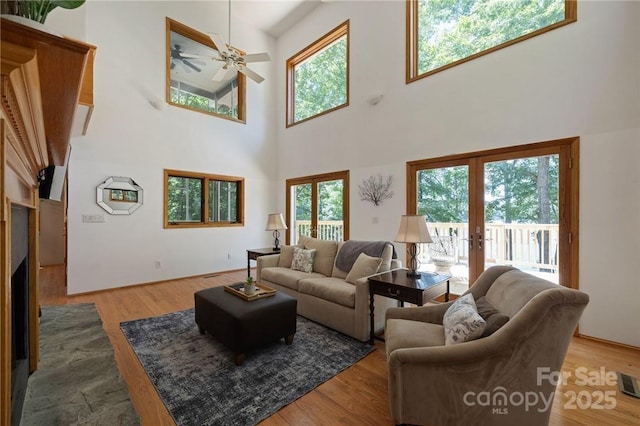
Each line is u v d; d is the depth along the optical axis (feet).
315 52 19.66
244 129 20.03
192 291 14.40
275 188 21.76
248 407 5.87
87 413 5.58
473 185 12.03
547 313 4.49
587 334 9.27
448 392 4.91
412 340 5.87
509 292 5.87
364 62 16.08
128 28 15.21
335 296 9.58
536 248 10.44
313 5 18.63
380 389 6.55
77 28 8.64
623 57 8.73
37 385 6.44
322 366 7.45
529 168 10.60
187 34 17.51
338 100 18.51
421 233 8.98
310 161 19.29
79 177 13.74
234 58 13.17
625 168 8.69
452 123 12.57
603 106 9.06
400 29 14.48
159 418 5.54
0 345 2.80
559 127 9.87
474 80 11.93
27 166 4.20
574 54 9.60
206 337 9.06
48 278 16.80
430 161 13.28
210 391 6.36
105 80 14.46
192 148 17.57
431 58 13.82
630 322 8.59
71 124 4.09
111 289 14.53
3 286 2.86
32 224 6.80
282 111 21.50
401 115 14.40
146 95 15.76
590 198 9.27
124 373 7.04
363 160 16.12
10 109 2.52
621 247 8.74
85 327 9.77
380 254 10.61
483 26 12.17
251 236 20.30
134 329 9.65
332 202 18.12
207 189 18.28
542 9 10.62
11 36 2.00
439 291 8.78
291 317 8.58
